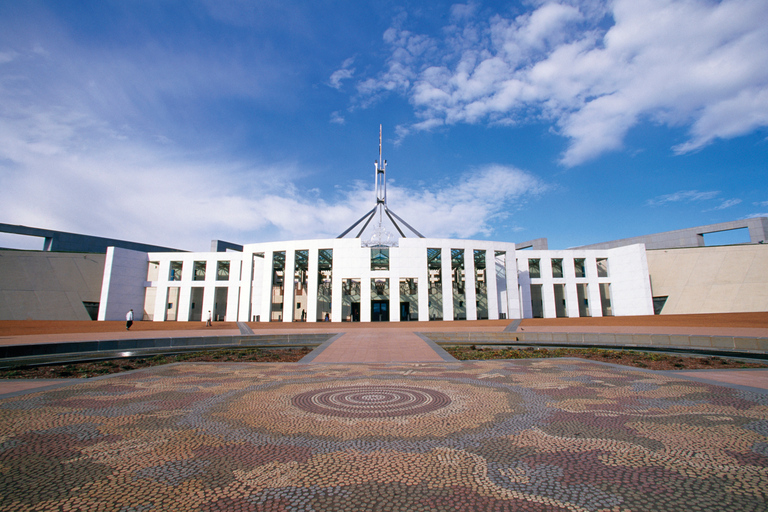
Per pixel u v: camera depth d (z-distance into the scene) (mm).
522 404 6332
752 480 3475
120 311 42312
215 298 45562
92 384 8320
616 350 14836
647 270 43375
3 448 4418
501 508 3041
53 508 3061
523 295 46375
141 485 3477
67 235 44875
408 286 44469
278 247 41094
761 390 7047
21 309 37906
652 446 4363
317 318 41188
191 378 9094
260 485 3471
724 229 46438
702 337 13570
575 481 3520
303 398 6891
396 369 10445
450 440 4641
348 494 3301
